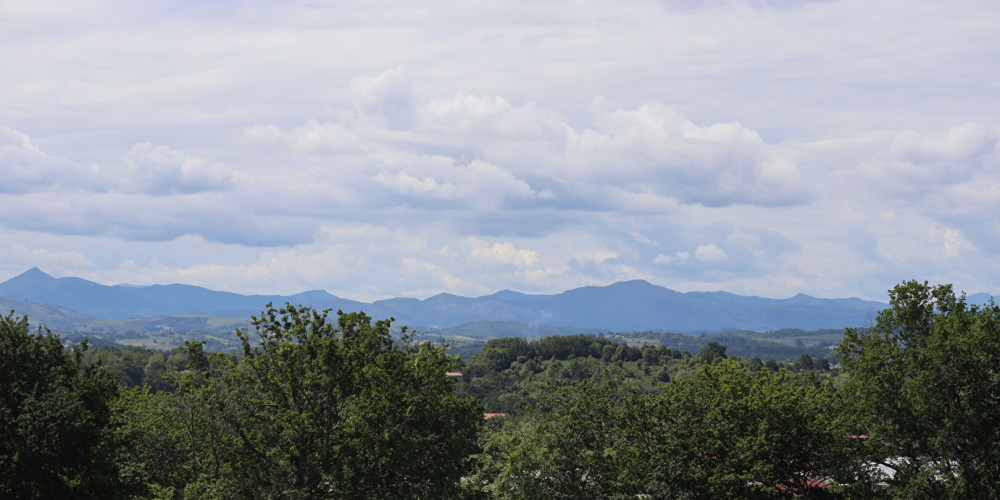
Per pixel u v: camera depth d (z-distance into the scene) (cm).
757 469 3697
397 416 4047
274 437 4078
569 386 4884
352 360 4234
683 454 4038
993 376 3616
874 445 3950
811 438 3891
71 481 3522
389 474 4072
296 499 3803
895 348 3925
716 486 3831
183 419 4188
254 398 4112
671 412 4347
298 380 4122
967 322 3969
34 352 3719
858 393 4038
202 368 4306
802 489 3934
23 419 3316
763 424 3812
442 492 4188
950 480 3572
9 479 3175
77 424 3419
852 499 3788
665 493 3972
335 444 3969
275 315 4338
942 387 3731
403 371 4234
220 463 4119
